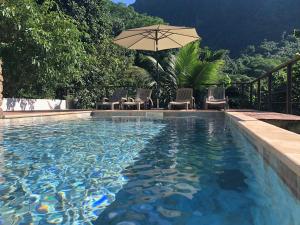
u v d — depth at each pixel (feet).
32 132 20.10
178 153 13.61
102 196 8.14
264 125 15.08
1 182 9.29
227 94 48.91
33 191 8.49
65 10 56.13
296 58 20.80
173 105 37.91
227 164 11.51
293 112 26.17
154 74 59.47
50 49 33.19
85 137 18.12
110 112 34.22
